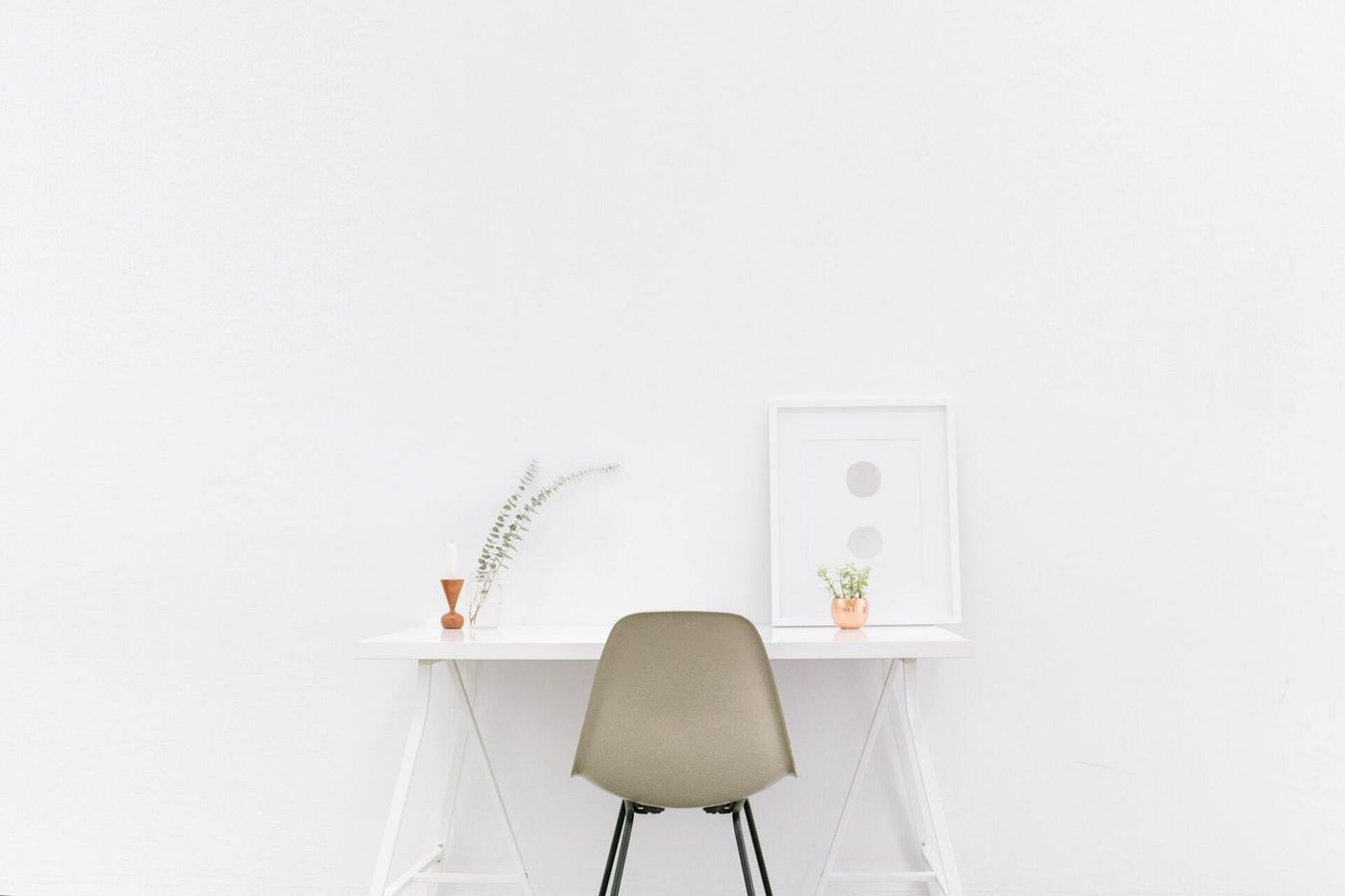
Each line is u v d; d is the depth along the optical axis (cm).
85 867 246
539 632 223
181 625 249
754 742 184
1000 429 243
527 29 257
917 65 252
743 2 255
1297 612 239
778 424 242
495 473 248
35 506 253
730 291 249
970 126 250
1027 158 249
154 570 251
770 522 237
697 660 184
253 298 255
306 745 246
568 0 257
